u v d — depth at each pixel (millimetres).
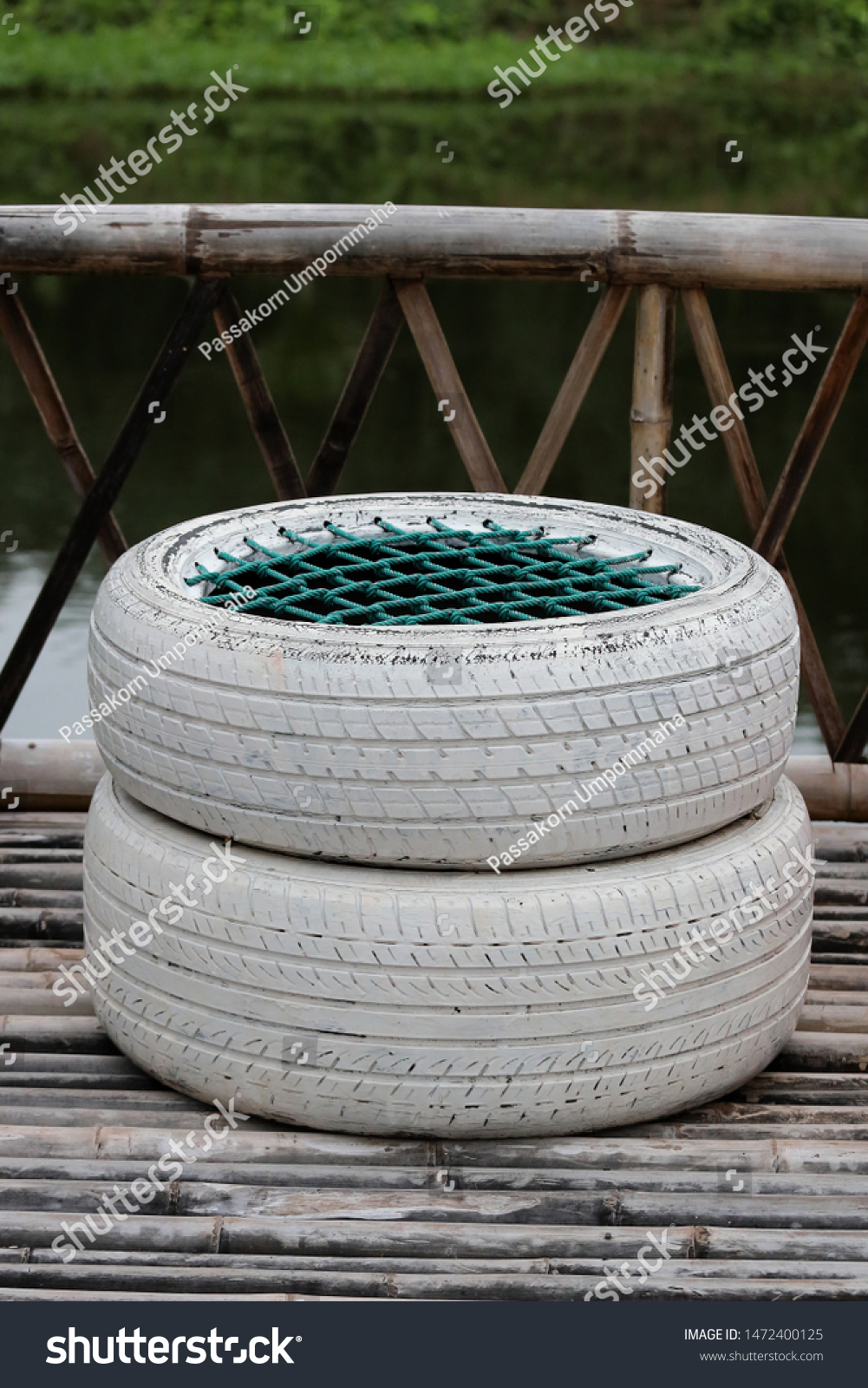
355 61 12195
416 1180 1920
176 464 6777
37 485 6555
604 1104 1945
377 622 2139
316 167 11367
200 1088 2025
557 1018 1871
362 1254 1832
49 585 3127
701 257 2938
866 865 2938
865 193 10906
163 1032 2031
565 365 8422
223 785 1906
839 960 2600
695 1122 2078
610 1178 1930
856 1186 1937
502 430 7246
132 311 9766
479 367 8414
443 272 2965
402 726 1806
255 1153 1956
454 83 12227
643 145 11867
